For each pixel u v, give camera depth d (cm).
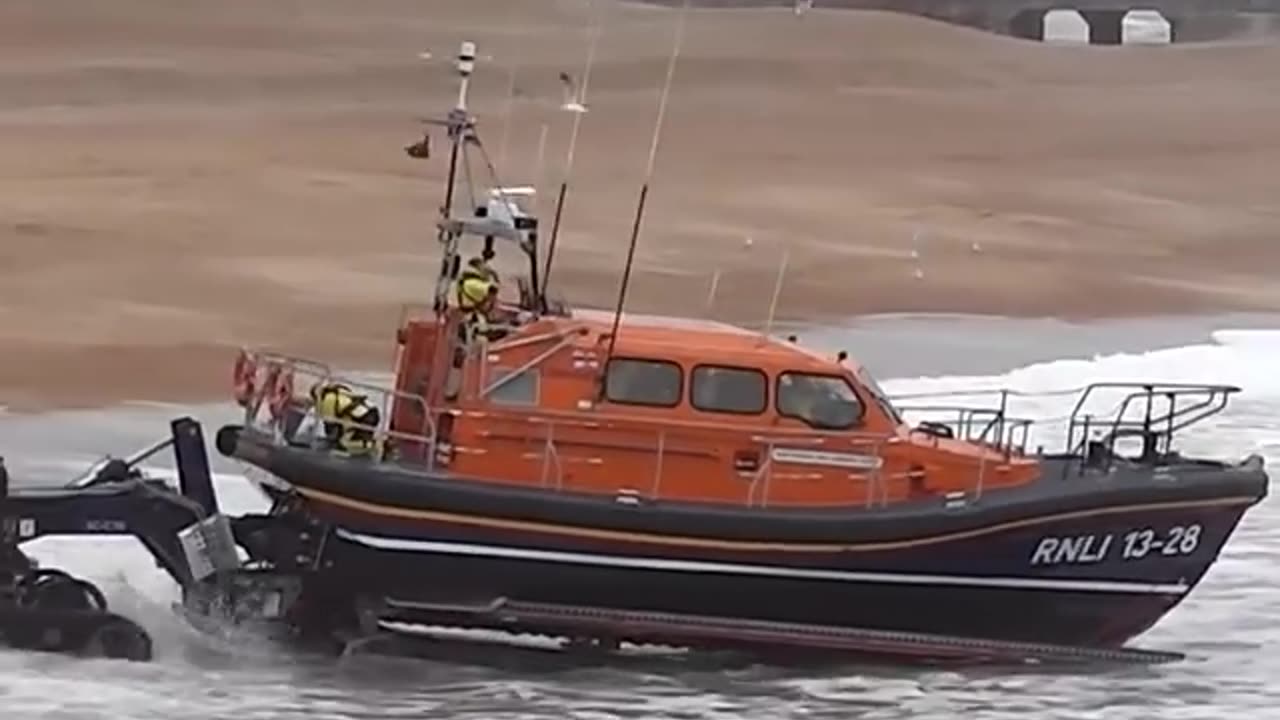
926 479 5812
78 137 16488
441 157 16162
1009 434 6806
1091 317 12425
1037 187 17462
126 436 8294
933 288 12838
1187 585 5938
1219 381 10644
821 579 5681
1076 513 5775
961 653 5834
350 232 12950
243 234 12688
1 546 5634
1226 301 13188
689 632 5688
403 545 5572
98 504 5638
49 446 8100
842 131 19862
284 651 5741
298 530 5688
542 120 18662
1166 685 6006
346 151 16212
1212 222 16488
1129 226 16062
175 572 5684
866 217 15150
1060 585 5834
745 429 5744
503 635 5816
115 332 10062
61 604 5691
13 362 9412
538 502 5559
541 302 5950
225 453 5781
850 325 11662
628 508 5584
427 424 5691
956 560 5744
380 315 10806
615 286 12038
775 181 16425
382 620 5697
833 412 5791
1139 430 6275
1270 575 7156
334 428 5747
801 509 5669
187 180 14512
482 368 5694
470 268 5825
